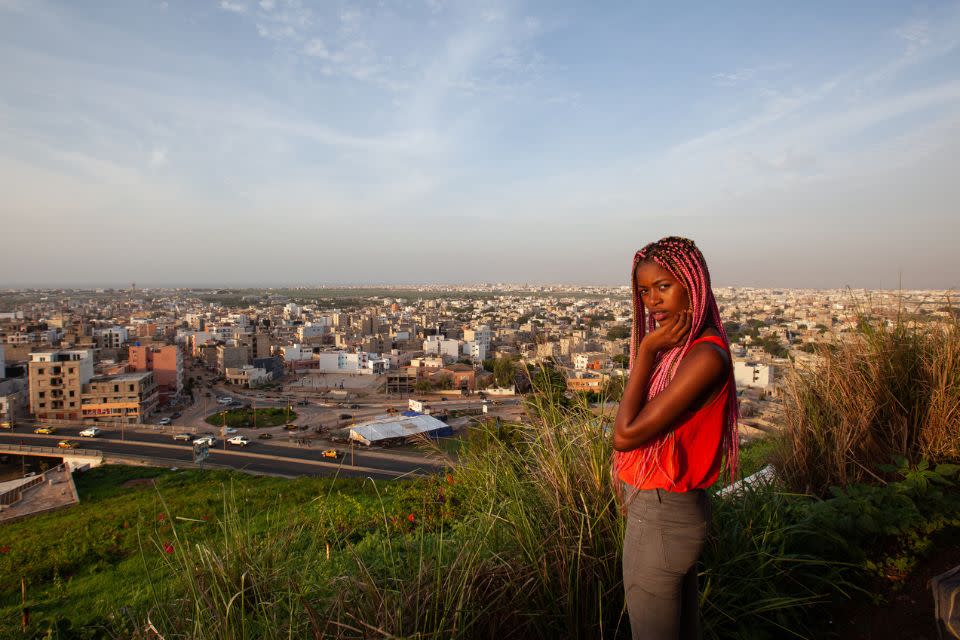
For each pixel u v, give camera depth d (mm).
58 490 27531
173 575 2471
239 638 2059
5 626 4805
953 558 2768
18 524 21750
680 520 1657
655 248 1690
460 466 3371
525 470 2863
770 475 3824
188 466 32562
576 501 2510
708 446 1610
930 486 3199
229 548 2451
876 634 2436
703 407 1581
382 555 2795
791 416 4066
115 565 14047
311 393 63219
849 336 4434
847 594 2541
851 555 2822
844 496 3166
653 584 1690
